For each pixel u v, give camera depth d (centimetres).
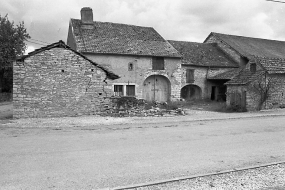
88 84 1559
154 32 2975
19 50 3694
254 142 868
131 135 981
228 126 1200
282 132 1047
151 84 2573
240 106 1883
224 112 1858
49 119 1395
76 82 1531
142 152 737
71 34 2631
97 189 481
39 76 1455
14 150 751
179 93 2628
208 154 722
